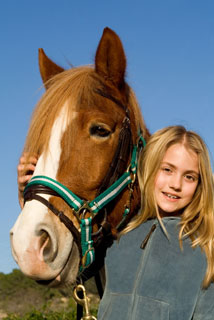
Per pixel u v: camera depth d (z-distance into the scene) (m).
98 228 2.43
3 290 11.38
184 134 2.45
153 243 2.31
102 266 2.68
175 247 2.28
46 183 2.22
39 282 2.20
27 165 2.37
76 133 2.32
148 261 2.27
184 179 2.41
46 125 2.33
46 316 5.58
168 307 2.17
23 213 2.18
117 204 2.55
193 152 2.41
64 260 2.21
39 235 2.12
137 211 2.75
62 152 2.28
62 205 2.23
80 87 2.45
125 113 2.59
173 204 2.40
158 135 2.48
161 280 2.21
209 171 2.43
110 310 2.23
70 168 2.28
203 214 2.37
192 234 2.32
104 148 2.39
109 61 2.62
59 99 2.38
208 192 2.40
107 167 2.41
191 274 2.21
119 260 2.35
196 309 2.22
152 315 2.14
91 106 2.41
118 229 2.60
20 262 2.07
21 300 10.77
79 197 2.30
